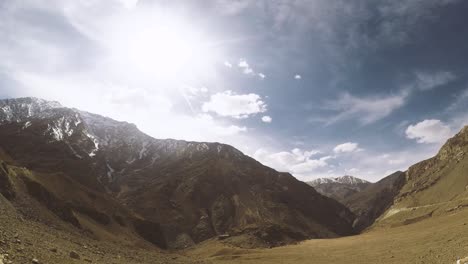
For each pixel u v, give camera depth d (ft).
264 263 378.12
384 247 395.75
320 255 417.90
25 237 108.68
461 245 243.60
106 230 342.85
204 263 290.35
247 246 615.16
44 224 201.26
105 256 139.95
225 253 513.86
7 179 232.94
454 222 431.02
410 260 254.68
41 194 269.85
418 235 420.36
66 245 130.72
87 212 354.95
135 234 402.11
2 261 69.21
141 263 155.02
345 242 545.03
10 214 158.81
